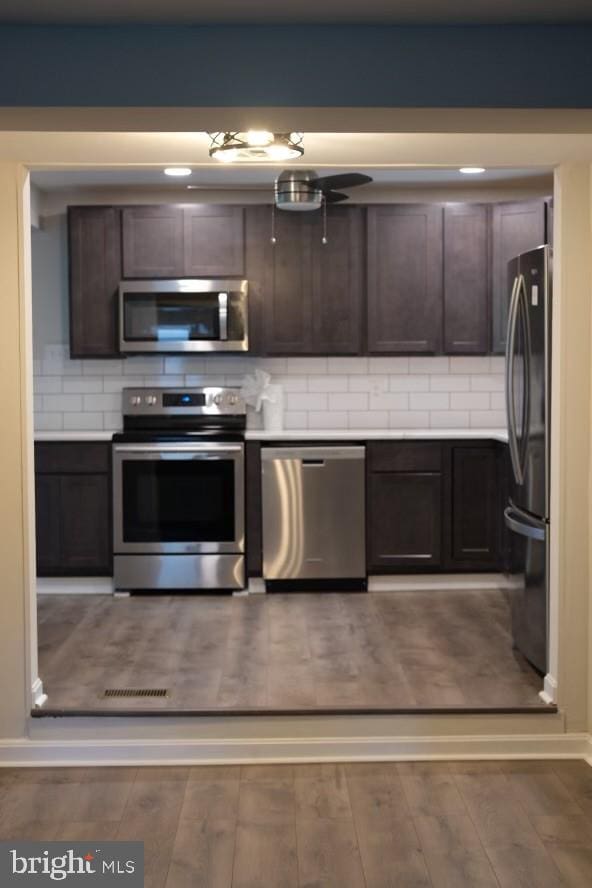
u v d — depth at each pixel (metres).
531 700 4.04
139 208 6.18
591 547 3.90
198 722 3.91
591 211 3.87
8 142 3.49
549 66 2.90
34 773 3.80
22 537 3.88
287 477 6.00
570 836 3.26
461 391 6.61
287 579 6.05
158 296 6.14
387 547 6.07
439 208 6.21
